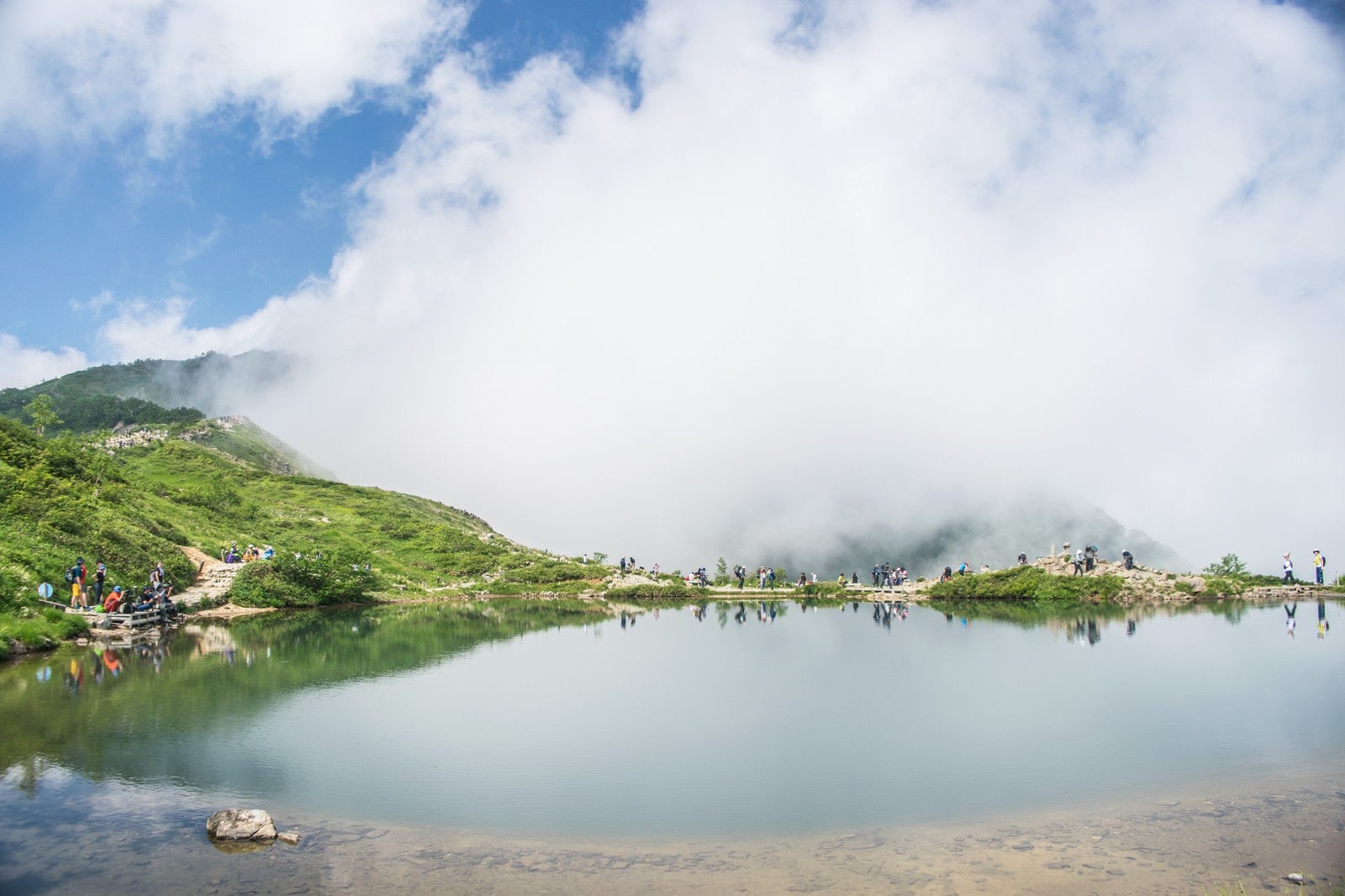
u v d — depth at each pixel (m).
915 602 64.69
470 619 51.91
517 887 11.86
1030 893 11.48
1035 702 23.95
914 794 15.91
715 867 12.61
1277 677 26.66
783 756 18.77
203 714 22.05
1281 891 11.37
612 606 65.19
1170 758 17.77
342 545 81.19
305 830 13.99
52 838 13.37
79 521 46.78
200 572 54.84
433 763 18.19
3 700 23.25
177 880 11.91
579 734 20.84
